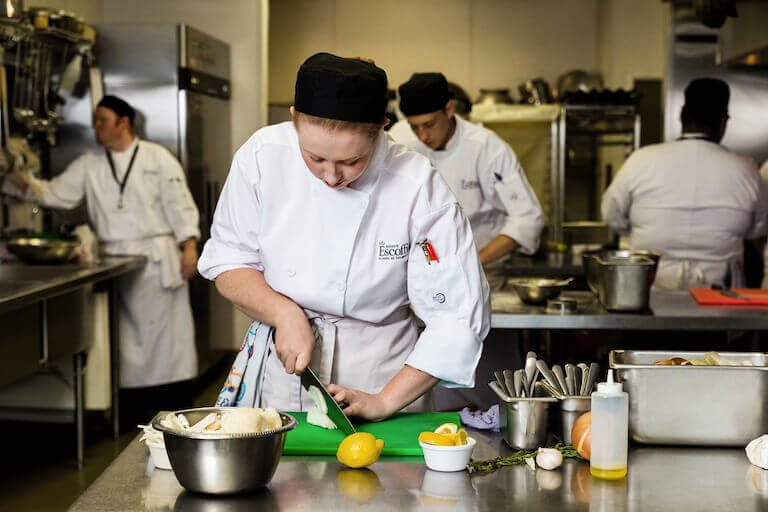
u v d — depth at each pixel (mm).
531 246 3322
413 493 1241
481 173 3373
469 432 1564
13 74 4242
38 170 4672
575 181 6289
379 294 1695
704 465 1370
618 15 6812
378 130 1385
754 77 5234
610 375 1322
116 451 3904
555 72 7918
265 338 1724
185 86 4902
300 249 1655
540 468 1355
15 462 3748
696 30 5293
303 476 1312
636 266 2555
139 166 4469
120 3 5840
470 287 1627
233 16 5828
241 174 1667
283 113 6035
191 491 1241
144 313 4496
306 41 8016
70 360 3998
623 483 1285
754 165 3629
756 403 1435
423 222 1615
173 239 4605
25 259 3924
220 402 1743
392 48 7992
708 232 3584
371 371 1748
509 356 2713
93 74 4762
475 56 7957
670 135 5410
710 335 3029
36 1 4754
